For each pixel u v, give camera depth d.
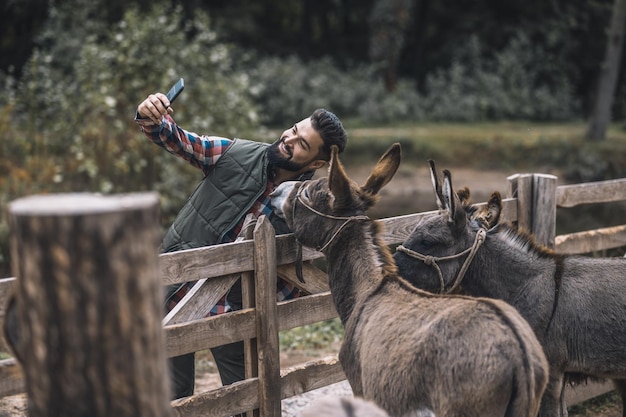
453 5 29.19
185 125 10.80
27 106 11.52
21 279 1.37
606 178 18.48
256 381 3.58
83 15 17.36
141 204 1.38
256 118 11.60
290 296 3.95
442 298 2.88
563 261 3.70
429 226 3.53
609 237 5.23
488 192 16.94
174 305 3.71
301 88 23.59
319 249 3.35
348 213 3.28
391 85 25.06
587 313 3.55
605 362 3.56
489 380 2.55
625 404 4.03
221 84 11.36
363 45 30.52
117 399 1.40
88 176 10.63
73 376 1.38
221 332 3.42
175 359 3.77
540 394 2.71
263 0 30.16
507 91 25.25
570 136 20.88
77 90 11.40
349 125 22.41
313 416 1.52
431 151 19.56
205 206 3.67
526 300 3.60
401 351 2.77
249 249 3.47
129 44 11.00
